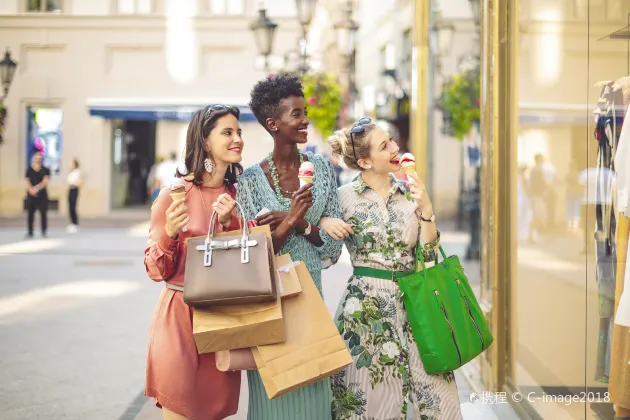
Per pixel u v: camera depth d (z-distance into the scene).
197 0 18.83
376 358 2.88
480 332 2.87
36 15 18.58
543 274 3.86
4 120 16.27
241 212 2.60
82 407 4.20
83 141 18.81
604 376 3.34
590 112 3.47
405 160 2.83
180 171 2.71
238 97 18.88
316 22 18.11
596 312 3.38
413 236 2.92
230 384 2.70
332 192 2.95
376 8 18.55
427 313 2.78
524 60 4.11
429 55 7.77
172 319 2.64
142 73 18.88
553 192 3.83
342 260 11.27
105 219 18.17
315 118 11.94
